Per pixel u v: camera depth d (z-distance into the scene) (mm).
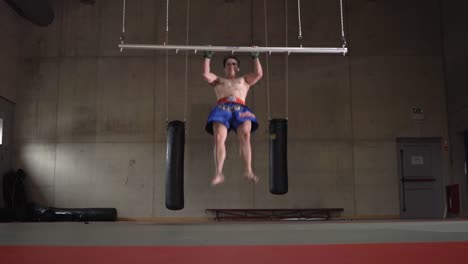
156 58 11195
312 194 10742
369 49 11195
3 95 10547
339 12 11297
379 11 11305
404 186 10977
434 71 11148
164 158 10875
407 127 10977
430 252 2406
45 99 11125
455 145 10641
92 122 11023
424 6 11312
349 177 10797
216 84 5020
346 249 2576
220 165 4625
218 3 11328
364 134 10945
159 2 11359
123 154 10898
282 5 11328
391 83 11102
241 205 10695
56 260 2283
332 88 11086
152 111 11031
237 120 4781
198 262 2201
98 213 10445
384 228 4219
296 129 10945
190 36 11234
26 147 10984
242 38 11203
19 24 11305
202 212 10680
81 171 10875
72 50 11273
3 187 10492
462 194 10438
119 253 2490
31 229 4695
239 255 2395
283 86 11070
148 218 10680
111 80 11148
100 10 11391
